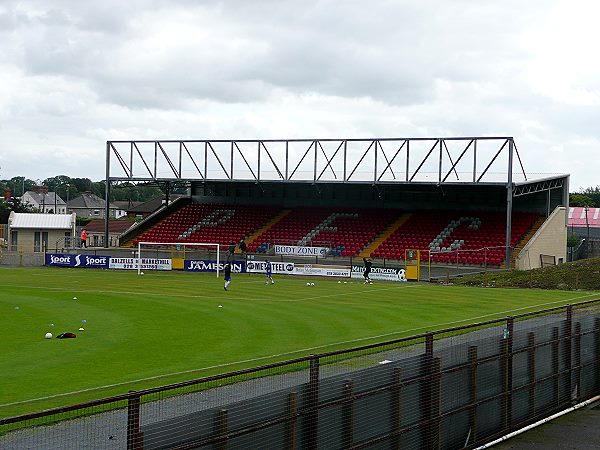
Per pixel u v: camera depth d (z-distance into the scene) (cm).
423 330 3002
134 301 3944
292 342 2708
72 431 1344
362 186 7662
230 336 2845
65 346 2605
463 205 7275
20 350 2522
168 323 3173
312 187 7912
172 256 7050
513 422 1659
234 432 1055
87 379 2089
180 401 1431
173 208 8312
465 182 6097
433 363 1402
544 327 1781
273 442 1112
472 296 4419
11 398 1858
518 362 1672
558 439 1648
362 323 3209
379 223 7288
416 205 7500
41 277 5534
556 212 6631
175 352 2509
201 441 1017
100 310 3562
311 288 4906
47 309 3581
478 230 6781
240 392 1411
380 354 1673
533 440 1639
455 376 1470
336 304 3941
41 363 2308
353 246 6906
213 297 4225
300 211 7819
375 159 6475
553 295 4488
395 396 1316
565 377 1867
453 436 1472
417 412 1369
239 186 8206
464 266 6153
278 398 1122
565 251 6875
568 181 6850
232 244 7281
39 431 1327
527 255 6106
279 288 4881
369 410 1266
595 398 2005
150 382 2036
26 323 3133
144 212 12169
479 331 2025
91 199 17938
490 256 6231
